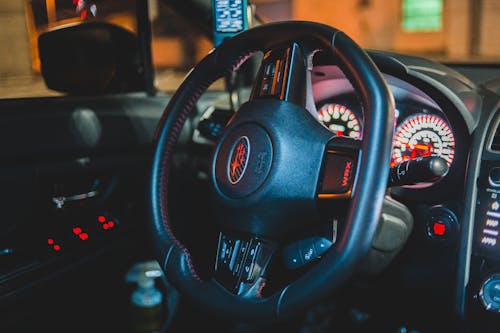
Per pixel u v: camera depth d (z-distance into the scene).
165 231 1.30
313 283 1.01
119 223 1.77
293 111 1.16
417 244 1.56
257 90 1.25
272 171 1.12
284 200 1.12
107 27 1.90
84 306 1.73
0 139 1.53
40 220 1.63
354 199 0.99
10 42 1.74
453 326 1.69
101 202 1.77
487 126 1.41
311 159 1.12
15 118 1.56
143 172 1.86
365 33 9.06
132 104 1.86
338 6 9.27
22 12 1.75
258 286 1.14
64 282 1.63
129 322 1.87
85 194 1.75
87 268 1.68
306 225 1.14
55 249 1.62
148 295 1.83
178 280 1.22
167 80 2.08
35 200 1.61
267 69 1.24
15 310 1.55
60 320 1.67
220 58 1.32
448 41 6.67
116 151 1.79
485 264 1.44
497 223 1.41
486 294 1.43
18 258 1.56
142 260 1.86
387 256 1.51
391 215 1.47
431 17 7.20
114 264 1.77
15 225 1.58
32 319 1.59
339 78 1.50
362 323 2.09
